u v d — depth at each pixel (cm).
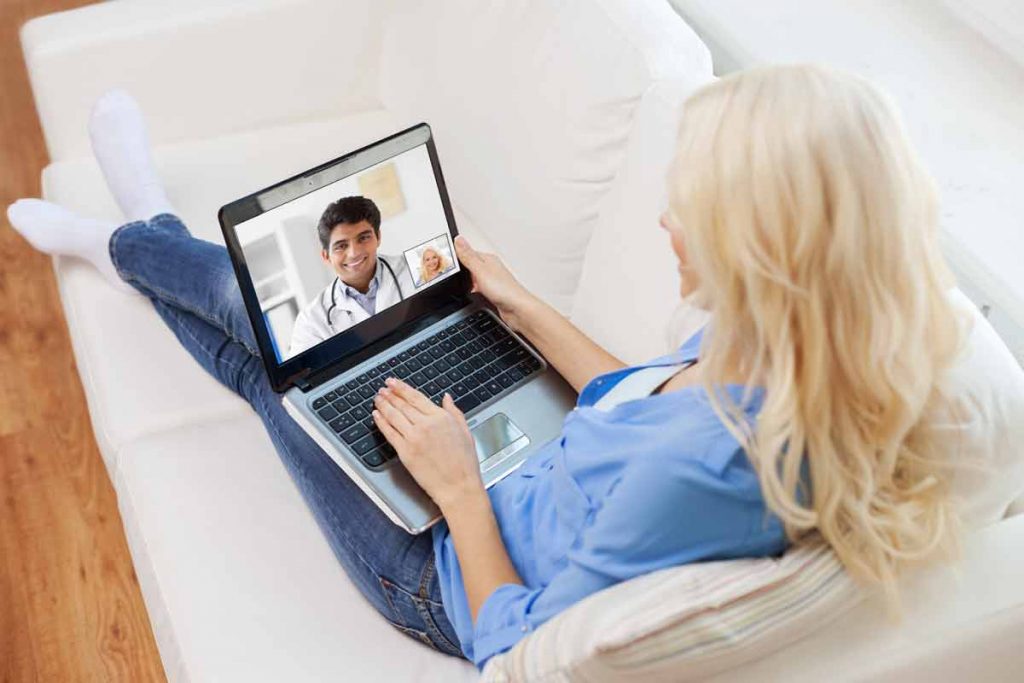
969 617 104
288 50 201
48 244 184
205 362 169
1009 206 151
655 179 144
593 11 156
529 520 130
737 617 97
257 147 202
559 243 164
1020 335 142
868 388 95
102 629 195
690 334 136
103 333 176
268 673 132
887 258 92
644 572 105
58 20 198
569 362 149
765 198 91
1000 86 170
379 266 151
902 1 188
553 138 161
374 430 142
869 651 103
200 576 142
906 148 94
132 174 185
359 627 140
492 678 106
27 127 295
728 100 96
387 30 202
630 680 99
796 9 187
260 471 157
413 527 135
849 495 98
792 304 93
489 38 174
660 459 101
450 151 187
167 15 195
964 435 106
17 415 229
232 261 141
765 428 94
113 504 214
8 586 201
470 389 149
